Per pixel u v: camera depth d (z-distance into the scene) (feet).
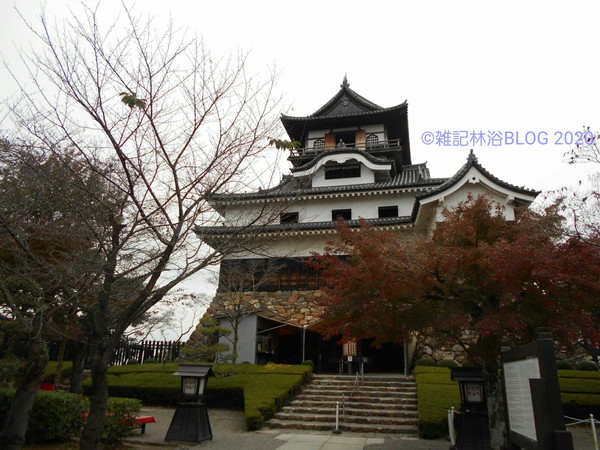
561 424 17.28
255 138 25.90
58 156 23.65
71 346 57.62
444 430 40.04
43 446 33.81
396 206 93.61
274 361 78.43
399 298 33.86
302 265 84.58
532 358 19.71
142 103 23.20
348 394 54.65
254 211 28.02
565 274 28.14
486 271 30.99
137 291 25.95
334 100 128.88
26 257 26.55
